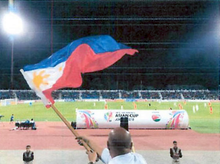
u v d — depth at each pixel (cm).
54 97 3781
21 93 3462
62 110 2311
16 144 902
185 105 2912
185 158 736
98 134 1141
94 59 443
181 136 1108
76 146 871
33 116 1872
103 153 160
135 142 970
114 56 467
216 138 1054
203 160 711
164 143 952
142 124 1241
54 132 1171
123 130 131
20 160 706
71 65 384
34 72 333
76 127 1260
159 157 745
